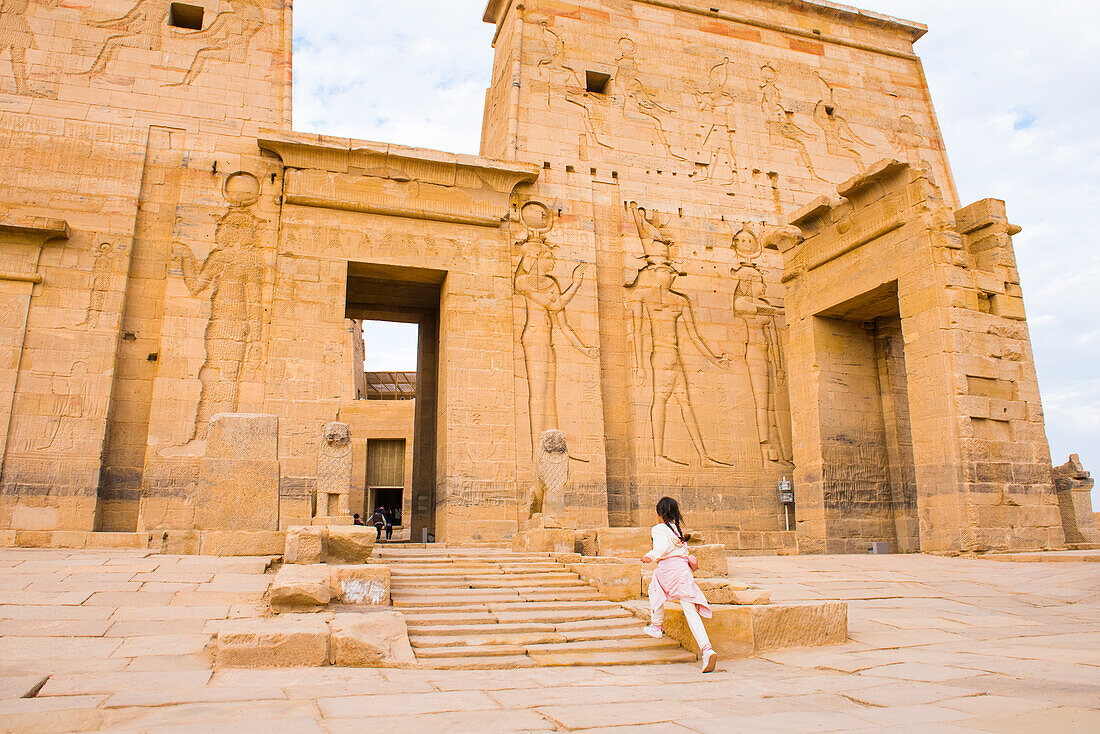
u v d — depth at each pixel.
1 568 9.03
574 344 19.02
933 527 15.66
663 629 7.77
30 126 16.47
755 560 14.38
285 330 16.88
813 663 6.80
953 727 4.13
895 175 17.08
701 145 22.20
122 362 16.06
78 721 4.24
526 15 21.48
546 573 10.48
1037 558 13.61
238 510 10.97
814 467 18.53
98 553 10.77
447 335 18.14
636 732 4.12
